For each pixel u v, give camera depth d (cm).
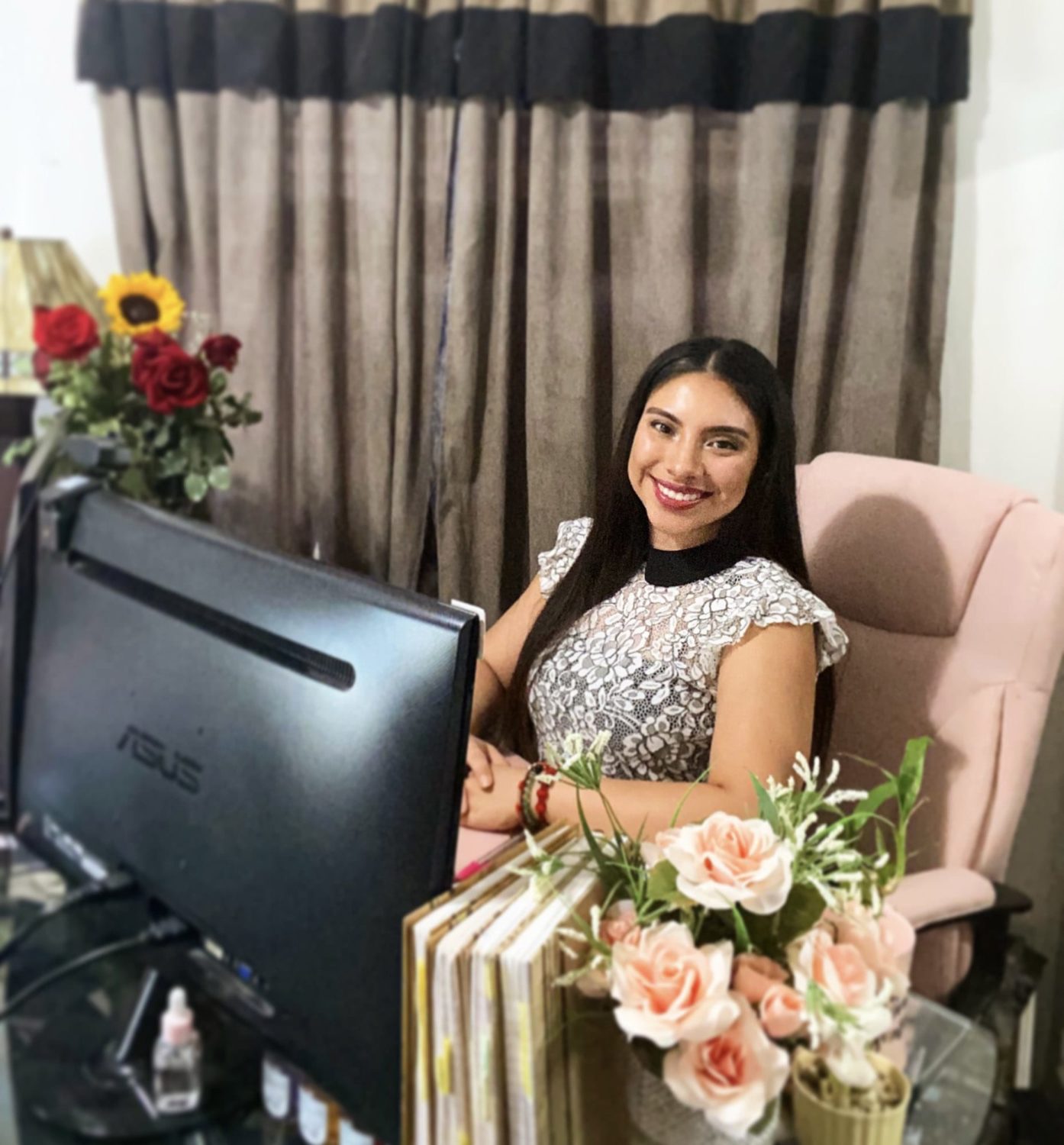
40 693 106
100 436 141
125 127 147
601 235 122
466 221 126
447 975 70
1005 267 112
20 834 113
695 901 70
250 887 82
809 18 114
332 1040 78
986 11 110
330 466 141
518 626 123
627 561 115
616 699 110
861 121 114
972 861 105
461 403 128
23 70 150
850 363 116
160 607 91
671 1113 75
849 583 112
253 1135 98
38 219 155
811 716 104
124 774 94
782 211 116
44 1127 98
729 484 108
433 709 70
